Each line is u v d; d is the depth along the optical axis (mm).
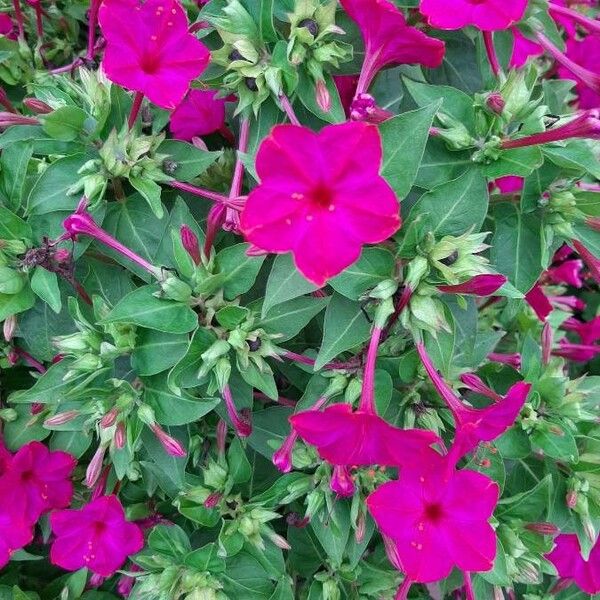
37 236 189
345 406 157
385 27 172
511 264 199
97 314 183
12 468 193
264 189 150
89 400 188
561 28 250
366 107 172
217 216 178
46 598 233
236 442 199
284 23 188
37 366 215
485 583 210
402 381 193
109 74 167
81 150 189
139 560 205
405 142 166
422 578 182
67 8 252
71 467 203
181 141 190
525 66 194
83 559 208
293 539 220
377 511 178
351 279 172
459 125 184
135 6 167
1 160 190
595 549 223
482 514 179
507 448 205
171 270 183
